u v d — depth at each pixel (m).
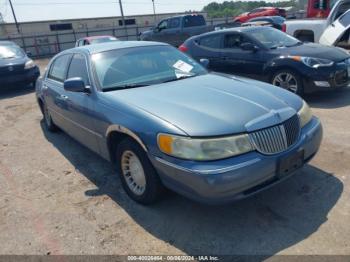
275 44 7.09
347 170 3.69
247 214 3.07
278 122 2.87
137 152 3.10
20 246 2.90
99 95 3.63
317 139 3.23
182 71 4.18
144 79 3.87
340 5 9.71
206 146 2.63
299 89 6.33
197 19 17.19
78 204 3.48
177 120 2.82
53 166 4.50
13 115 7.48
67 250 2.80
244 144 2.69
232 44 7.53
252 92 3.34
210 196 2.60
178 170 2.68
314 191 3.33
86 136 4.08
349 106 5.96
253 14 29.83
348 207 3.04
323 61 6.08
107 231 3.00
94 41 17.98
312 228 2.81
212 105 3.02
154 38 18.03
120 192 3.65
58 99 4.67
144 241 2.84
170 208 3.25
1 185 4.08
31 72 10.31
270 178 2.81
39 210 3.43
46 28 39.19
